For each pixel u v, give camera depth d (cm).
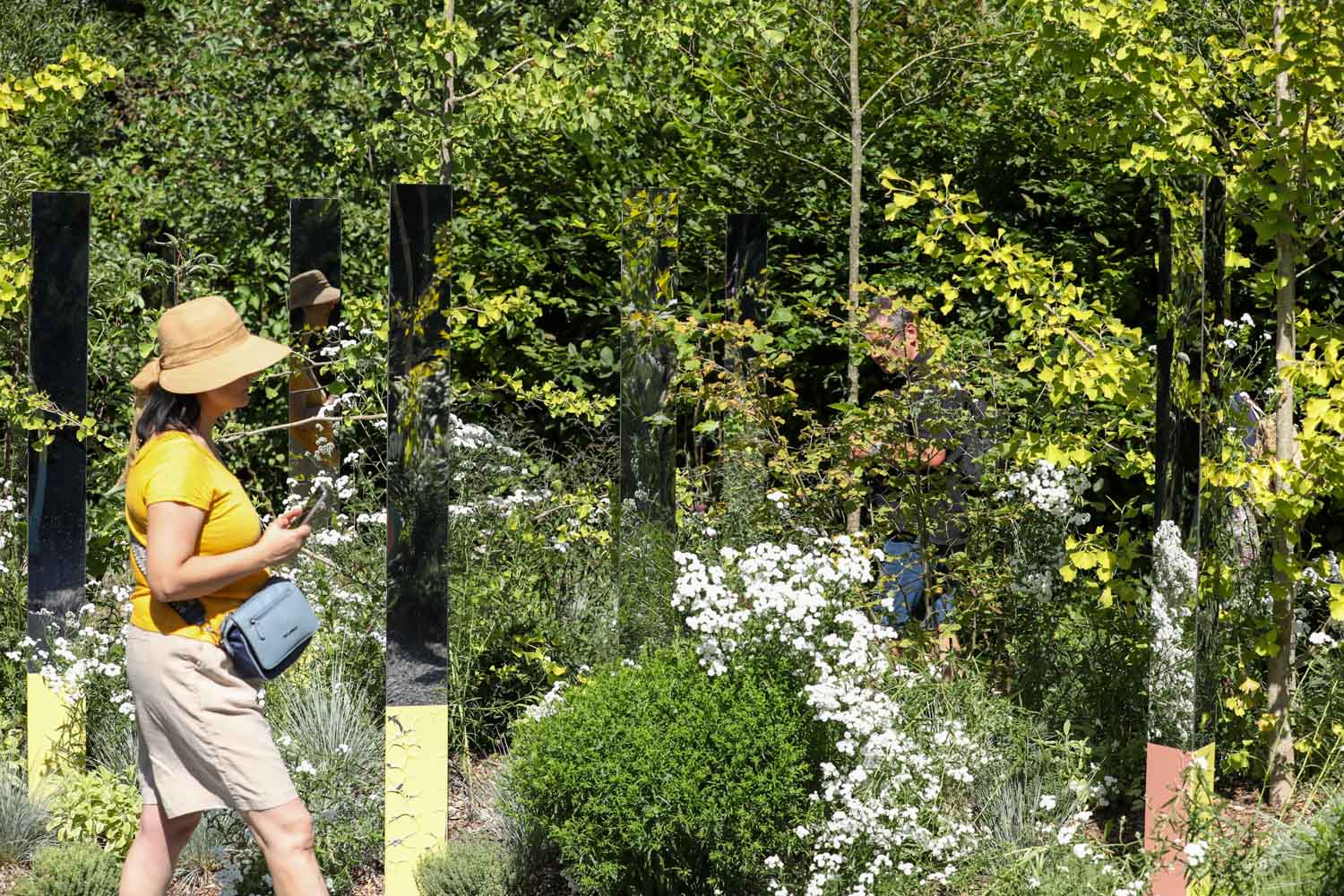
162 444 356
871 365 752
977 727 489
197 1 889
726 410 562
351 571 562
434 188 443
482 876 430
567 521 620
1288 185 475
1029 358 503
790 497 575
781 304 746
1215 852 390
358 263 784
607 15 636
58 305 492
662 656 471
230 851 452
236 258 827
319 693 520
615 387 786
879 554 496
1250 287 666
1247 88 531
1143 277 742
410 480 446
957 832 438
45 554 497
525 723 469
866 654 442
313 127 832
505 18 784
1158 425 417
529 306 588
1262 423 530
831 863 406
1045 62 525
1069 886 411
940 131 769
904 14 743
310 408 543
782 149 766
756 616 447
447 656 451
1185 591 410
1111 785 489
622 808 402
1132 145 503
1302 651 546
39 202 487
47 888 412
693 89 792
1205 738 424
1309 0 448
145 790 370
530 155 795
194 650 350
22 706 551
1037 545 549
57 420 496
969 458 562
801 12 727
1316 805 479
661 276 509
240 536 360
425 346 446
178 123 871
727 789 405
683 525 557
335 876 448
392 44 669
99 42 1031
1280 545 485
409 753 448
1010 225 757
